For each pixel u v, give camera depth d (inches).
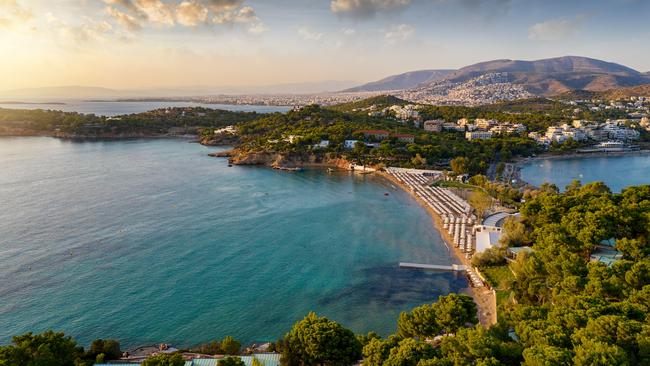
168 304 3673.7
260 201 7229.3
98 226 5629.9
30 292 3809.1
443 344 2237.9
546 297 2984.7
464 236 5226.4
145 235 5354.3
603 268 2861.7
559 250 3307.1
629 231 3966.5
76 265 4394.7
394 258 4751.5
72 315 3464.6
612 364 1705.2
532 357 1824.6
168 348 3036.4
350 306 3671.3
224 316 3503.9
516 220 5191.9
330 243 5226.4
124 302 3690.9
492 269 4190.5
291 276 4264.3
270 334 3260.3
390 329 3297.2
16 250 4736.7
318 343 2309.3
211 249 4955.7
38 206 6432.1
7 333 3203.7
